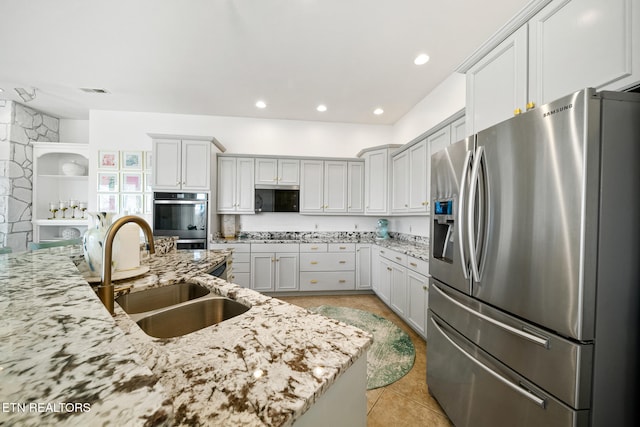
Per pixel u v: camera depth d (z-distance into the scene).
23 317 0.42
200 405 0.39
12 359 0.29
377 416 1.45
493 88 1.47
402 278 2.59
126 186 3.58
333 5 1.78
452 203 1.42
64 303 0.49
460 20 1.91
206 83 2.88
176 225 3.27
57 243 1.99
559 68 1.11
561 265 0.85
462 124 2.07
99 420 0.21
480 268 1.16
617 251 0.82
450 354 1.37
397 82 2.84
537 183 0.92
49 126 3.86
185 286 1.24
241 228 3.96
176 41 2.17
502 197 1.06
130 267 1.19
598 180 0.81
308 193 3.76
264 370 0.49
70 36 2.11
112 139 3.66
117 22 1.95
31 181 3.62
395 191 3.37
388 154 3.51
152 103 3.44
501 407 1.05
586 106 0.80
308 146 4.10
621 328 0.83
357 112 3.71
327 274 3.50
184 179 3.29
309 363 0.52
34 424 0.20
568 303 0.83
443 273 1.46
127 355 0.32
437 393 1.49
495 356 1.09
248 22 1.95
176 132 3.81
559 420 0.85
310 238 3.87
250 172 3.66
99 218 1.12
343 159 3.80
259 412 0.38
